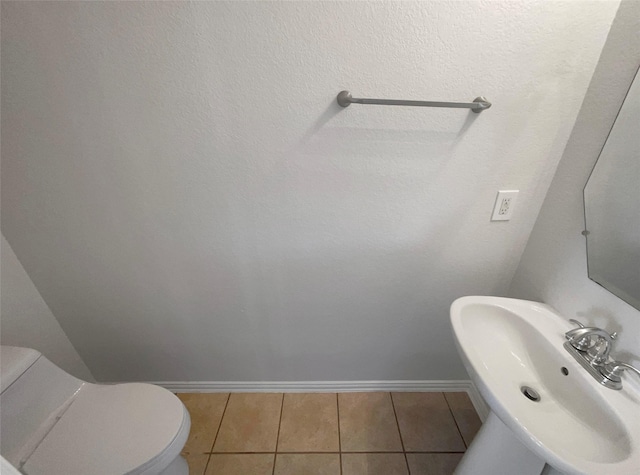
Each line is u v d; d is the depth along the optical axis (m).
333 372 1.41
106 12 0.72
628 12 0.69
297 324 1.25
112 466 0.81
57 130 0.85
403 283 1.15
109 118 0.84
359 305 1.20
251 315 1.22
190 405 1.41
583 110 0.82
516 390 0.79
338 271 1.11
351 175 0.93
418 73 0.80
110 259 1.08
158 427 0.89
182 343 1.30
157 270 1.11
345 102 0.80
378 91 0.82
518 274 1.12
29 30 0.73
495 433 0.88
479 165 0.92
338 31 0.75
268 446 1.25
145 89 0.81
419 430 1.30
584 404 0.70
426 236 1.05
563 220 0.90
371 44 0.77
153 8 0.72
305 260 1.09
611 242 0.73
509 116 0.85
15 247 1.04
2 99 0.80
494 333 0.92
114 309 1.20
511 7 0.73
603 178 0.74
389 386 1.45
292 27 0.74
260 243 1.05
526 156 0.91
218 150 0.89
